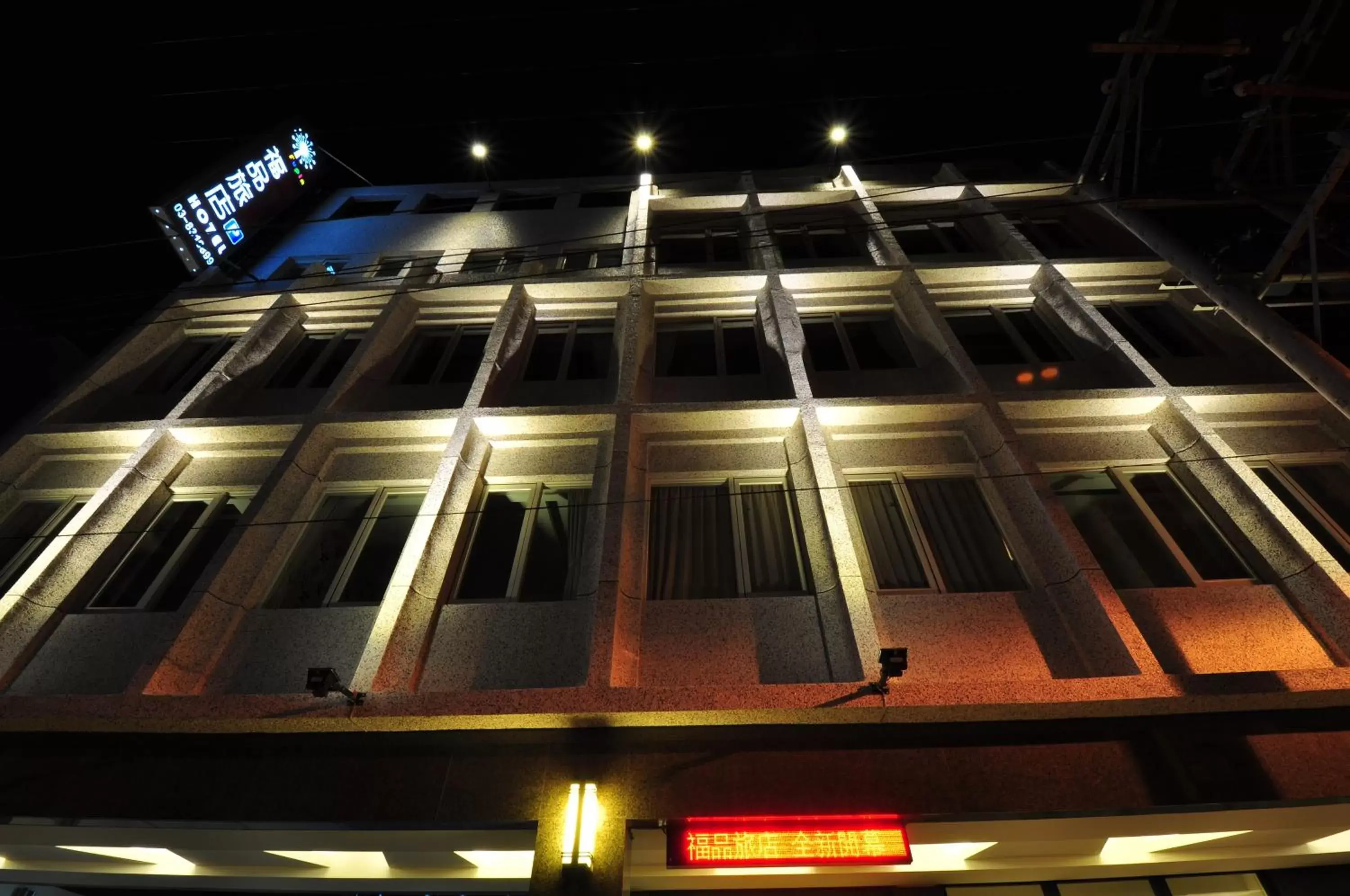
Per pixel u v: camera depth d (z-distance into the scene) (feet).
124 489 29.01
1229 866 21.09
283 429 30.71
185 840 20.01
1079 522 27.12
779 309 35.81
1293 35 24.90
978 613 23.63
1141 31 27.96
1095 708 18.89
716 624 23.73
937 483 28.78
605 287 38.27
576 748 19.31
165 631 22.84
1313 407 29.68
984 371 34.47
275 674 22.97
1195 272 27.91
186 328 40.52
